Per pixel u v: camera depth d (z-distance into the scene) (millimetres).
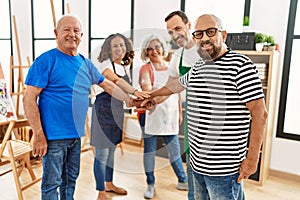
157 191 2547
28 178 2773
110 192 2475
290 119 2998
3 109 2859
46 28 4812
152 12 3609
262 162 2715
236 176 1403
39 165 3072
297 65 2893
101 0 4098
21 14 5035
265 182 2836
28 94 1735
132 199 2379
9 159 2201
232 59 1309
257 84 1290
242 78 1283
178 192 2541
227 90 1312
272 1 2814
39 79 1730
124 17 3920
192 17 3420
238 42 2719
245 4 3018
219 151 1359
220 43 1344
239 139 1359
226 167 1373
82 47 4312
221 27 1394
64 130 1818
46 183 1857
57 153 1832
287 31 2850
